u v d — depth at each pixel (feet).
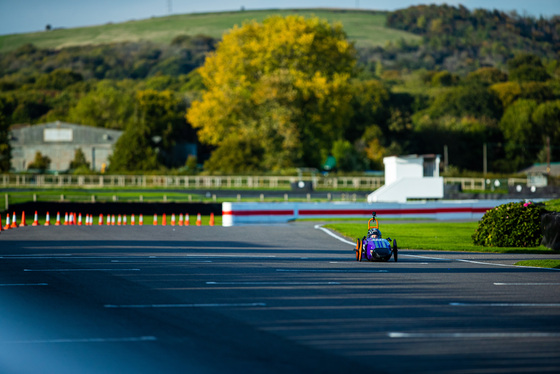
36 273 198.90
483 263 242.17
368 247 239.50
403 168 593.83
